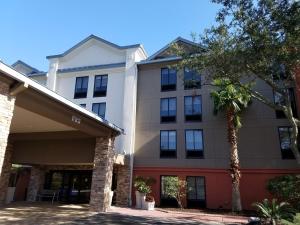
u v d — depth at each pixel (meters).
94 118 13.67
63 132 16.28
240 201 18.09
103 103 24.33
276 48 10.83
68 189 22.28
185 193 19.95
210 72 13.48
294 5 10.43
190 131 21.88
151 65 24.34
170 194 19.14
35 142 17.84
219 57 12.28
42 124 14.51
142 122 23.12
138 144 22.66
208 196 20.02
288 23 10.45
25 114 12.57
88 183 21.83
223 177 20.11
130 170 21.56
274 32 10.88
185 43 23.20
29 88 9.36
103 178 15.66
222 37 12.23
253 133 20.28
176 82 23.33
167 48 24.44
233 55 11.85
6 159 17.41
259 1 11.17
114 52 25.59
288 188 15.55
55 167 22.56
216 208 19.56
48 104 10.84
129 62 24.36
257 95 13.90
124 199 20.91
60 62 27.09
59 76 26.44
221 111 20.97
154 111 23.16
